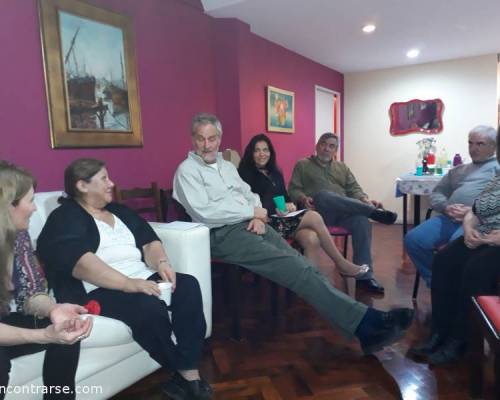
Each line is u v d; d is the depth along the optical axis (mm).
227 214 1863
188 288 1460
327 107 4941
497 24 3277
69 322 965
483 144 2195
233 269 1892
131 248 1534
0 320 1112
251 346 1864
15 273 1155
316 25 3234
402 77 4789
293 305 2359
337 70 4977
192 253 1658
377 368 1646
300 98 4223
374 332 1661
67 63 2014
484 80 4363
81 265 1314
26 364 1073
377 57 4340
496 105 4355
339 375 1604
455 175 2369
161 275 1469
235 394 1490
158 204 2371
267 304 2393
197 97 2949
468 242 1685
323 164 2977
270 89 3574
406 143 4875
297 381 1569
